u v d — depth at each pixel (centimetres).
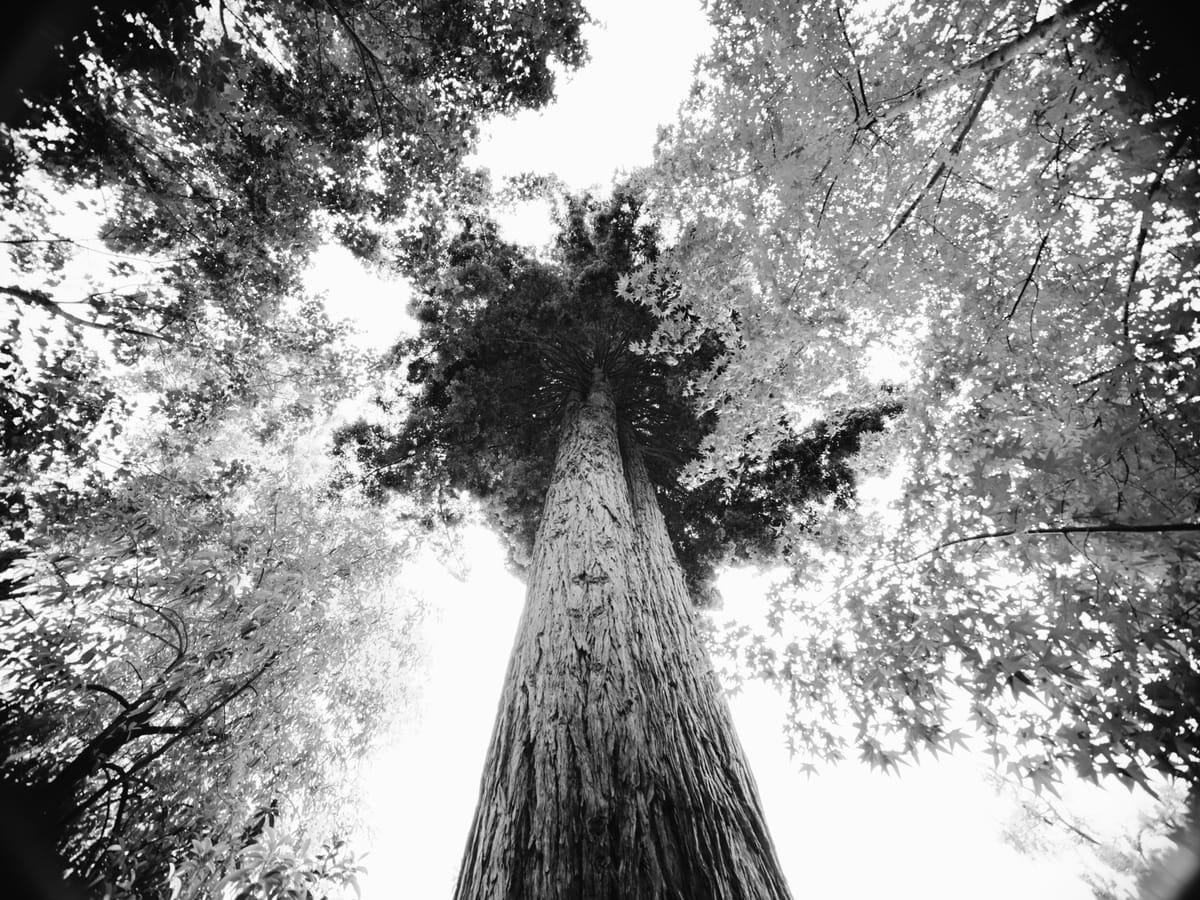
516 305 666
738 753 212
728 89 269
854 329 304
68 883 305
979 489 216
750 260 295
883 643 265
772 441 381
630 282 336
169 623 429
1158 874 160
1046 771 199
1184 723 158
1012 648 208
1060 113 206
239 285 539
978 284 266
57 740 373
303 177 504
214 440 630
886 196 277
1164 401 178
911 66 227
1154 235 191
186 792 440
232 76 380
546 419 718
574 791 165
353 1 420
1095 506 189
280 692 528
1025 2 204
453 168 576
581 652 224
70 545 372
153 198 425
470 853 168
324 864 289
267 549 516
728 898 139
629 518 355
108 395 421
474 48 477
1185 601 175
